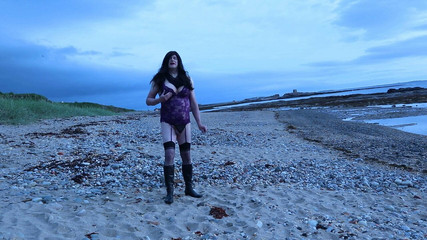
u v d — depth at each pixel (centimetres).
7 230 324
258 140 1169
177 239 337
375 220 408
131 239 329
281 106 5106
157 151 859
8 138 1041
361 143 1141
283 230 367
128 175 600
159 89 476
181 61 476
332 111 3117
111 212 407
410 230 379
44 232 327
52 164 666
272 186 565
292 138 1266
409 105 3412
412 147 1037
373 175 658
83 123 1833
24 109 1925
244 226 375
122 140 1070
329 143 1146
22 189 502
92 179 574
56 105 2616
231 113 2888
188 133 489
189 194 495
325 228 376
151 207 434
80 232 336
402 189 570
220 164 716
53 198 453
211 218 402
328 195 520
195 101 498
